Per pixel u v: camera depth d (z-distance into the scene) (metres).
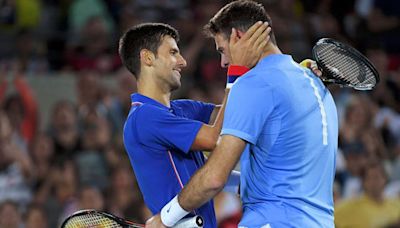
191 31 47.34
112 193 38.59
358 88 20.67
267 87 19.05
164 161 20.47
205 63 46.03
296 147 19.19
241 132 18.81
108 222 20.97
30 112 42.22
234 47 19.78
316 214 19.23
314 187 19.39
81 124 41.31
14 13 46.97
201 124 20.09
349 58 20.55
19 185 39.34
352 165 42.72
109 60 47.81
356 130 44.81
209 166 18.94
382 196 40.41
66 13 49.06
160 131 20.17
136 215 38.06
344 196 41.78
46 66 46.94
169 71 21.05
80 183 39.28
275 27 49.31
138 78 21.25
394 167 44.41
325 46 20.34
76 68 47.50
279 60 19.61
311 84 19.69
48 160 40.19
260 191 19.41
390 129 48.00
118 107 43.19
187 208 19.42
